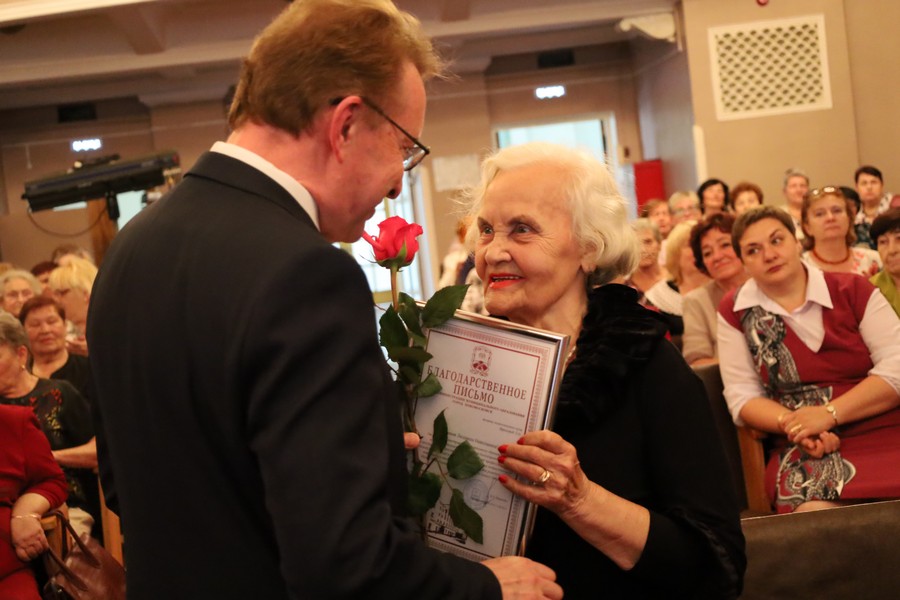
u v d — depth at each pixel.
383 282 9.13
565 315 1.41
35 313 3.50
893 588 1.50
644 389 1.33
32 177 10.66
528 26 8.83
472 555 1.23
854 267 3.94
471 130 10.53
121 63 8.62
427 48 1.14
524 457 1.19
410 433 1.23
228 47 8.65
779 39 8.80
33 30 8.58
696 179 8.98
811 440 2.52
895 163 8.90
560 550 1.32
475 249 1.45
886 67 8.84
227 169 1.07
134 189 6.62
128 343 1.04
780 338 2.65
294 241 0.98
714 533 1.27
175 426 1.00
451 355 1.26
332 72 1.05
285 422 0.92
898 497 2.42
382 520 0.93
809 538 1.51
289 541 0.90
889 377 2.52
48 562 2.39
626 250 1.39
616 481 1.31
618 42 10.88
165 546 1.01
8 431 2.45
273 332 0.94
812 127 8.85
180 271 1.01
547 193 1.36
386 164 1.10
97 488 3.13
